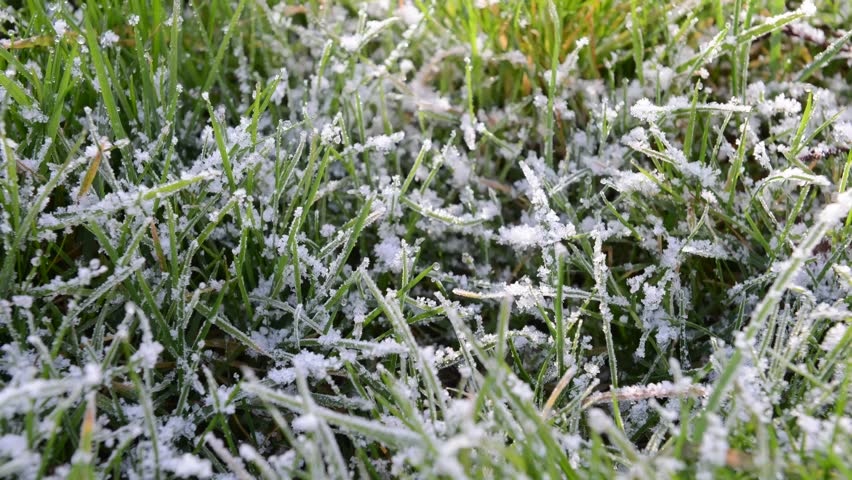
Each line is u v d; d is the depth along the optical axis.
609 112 0.33
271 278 0.30
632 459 0.25
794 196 0.33
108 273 0.30
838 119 0.34
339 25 0.37
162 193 0.28
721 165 0.35
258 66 0.38
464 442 0.22
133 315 0.28
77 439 0.26
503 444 0.26
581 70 0.37
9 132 0.31
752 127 0.35
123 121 0.33
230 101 0.35
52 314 0.28
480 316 0.31
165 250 0.29
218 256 0.30
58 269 0.30
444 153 0.33
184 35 0.37
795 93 0.35
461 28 0.38
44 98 0.31
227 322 0.29
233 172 0.30
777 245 0.31
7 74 0.30
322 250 0.30
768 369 0.27
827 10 0.38
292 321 0.30
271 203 0.32
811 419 0.24
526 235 0.31
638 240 0.33
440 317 0.32
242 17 0.38
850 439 0.24
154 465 0.25
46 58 0.33
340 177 0.35
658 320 0.30
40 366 0.27
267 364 0.30
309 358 0.28
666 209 0.33
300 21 0.39
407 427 0.27
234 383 0.30
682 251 0.30
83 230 0.30
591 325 0.32
